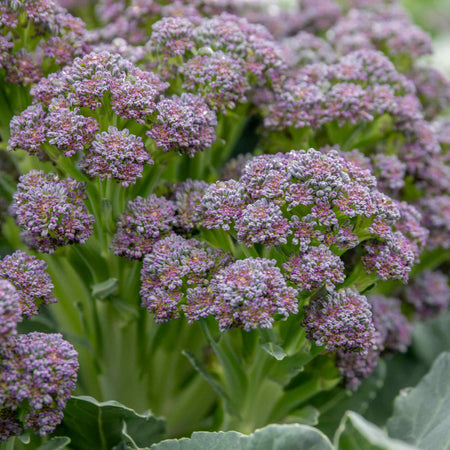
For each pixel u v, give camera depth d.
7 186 1.05
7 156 1.06
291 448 0.95
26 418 0.93
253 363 1.01
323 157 0.96
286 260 0.97
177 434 1.06
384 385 1.13
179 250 0.96
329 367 1.02
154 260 0.96
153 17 1.06
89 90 0.96
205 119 0.98
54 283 1.05
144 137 0.98
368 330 0.96
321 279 0.95
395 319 1.05
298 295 0.96
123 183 0.96
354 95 1.01
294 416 1.03
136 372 1.04
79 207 0.96
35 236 0.96
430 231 1.07
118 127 0.98
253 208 0.95
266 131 1.04
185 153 1.01
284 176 0.96
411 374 1.14
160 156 0.99
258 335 1.00
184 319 1.03
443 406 1.00
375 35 1.09
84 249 1.00
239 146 1.09
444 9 1.58
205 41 1.01
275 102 1.03
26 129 0.97
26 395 0.92
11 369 0.92
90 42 1.03
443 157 1.08
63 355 0.94
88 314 1.05
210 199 0.96
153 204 0.98
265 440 0.95
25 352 0.93
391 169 1.03
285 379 1.00
